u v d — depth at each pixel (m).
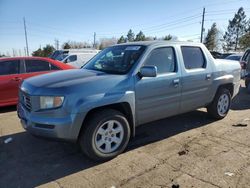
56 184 3.38
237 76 6.30
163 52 4.65
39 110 3.69
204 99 5.43
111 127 3.96
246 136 4.95
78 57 18.14
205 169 3.67
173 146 4.50
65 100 3.55
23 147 4.54
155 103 4.46
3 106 7.13
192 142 4.68
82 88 3.67
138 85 4.16
